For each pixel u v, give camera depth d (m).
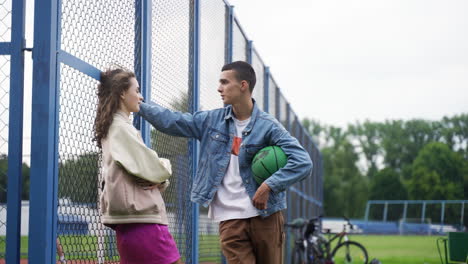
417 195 64.69
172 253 2.82
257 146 3.57
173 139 4.47
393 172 72.31
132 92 2.87
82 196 2.87
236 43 6.69
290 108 11.57
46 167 2.47
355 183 77.75
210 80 5.52
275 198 3.58
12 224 2.51
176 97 4.48
